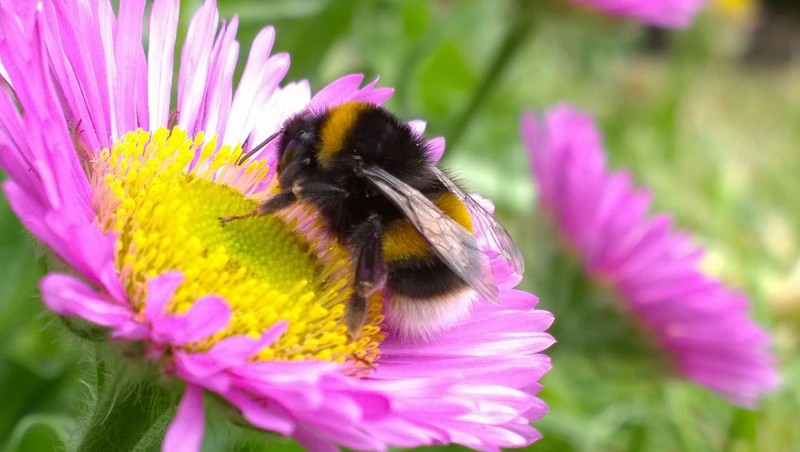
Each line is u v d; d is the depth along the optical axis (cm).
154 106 10
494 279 10
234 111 11
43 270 9
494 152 22
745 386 15
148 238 9
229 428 9
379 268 10
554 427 15
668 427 16
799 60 49
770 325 18
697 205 24
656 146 29
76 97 9
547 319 10
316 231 10
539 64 31
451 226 10
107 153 10
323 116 10
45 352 14
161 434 9
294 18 16
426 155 11
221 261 10
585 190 15
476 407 9
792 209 28
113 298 9
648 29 44
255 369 8
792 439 16
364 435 8
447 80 20
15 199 8
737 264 19
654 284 15
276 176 11
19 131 8
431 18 20
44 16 9
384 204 10
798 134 36
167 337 8
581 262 15
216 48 11
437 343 10
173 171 10
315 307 10
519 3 17
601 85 34
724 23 30
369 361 10
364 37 19
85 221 9
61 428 11
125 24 10
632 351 15
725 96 39
